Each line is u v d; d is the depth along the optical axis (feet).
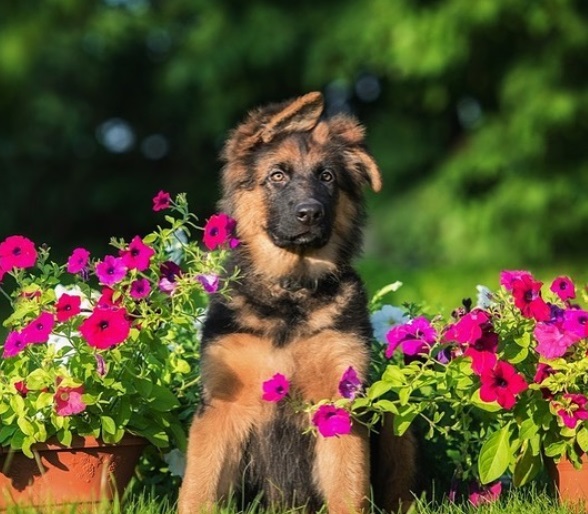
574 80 67.15
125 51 84.69
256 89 76.74
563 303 18.70
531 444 17.30
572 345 17.56
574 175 68.08
